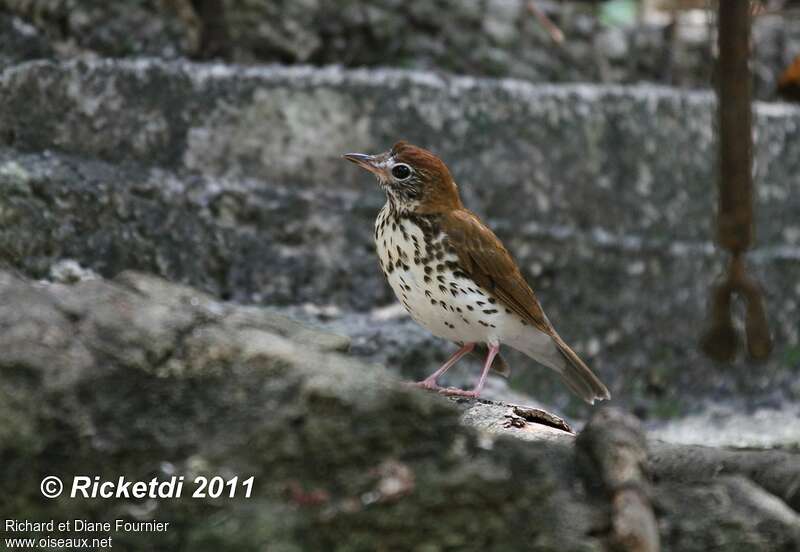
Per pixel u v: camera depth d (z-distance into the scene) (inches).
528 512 213.0
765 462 236.7
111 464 210.7
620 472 218.5
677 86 620.1
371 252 479.2
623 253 527.2
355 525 209.2
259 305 449.4
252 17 536.4
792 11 658.8
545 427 278.4
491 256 339.9
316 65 549.6
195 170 455.2
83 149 430.0
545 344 361.4
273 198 462.0
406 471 211.2
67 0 487.8
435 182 339.0
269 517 208.5
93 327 217.9
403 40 560.7
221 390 215.0
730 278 241.1
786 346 565.3
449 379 439.2
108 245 408.8
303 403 212.2
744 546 220.5
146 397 213.9
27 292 221.5
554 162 518.0
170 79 449.1
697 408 517.3
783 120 581.9
